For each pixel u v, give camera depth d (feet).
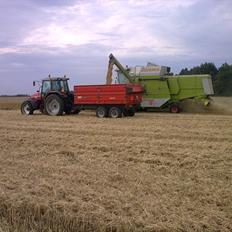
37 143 43.47
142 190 24.21
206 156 35.19
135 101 80.94
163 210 20.57
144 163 32.55
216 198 22.66
